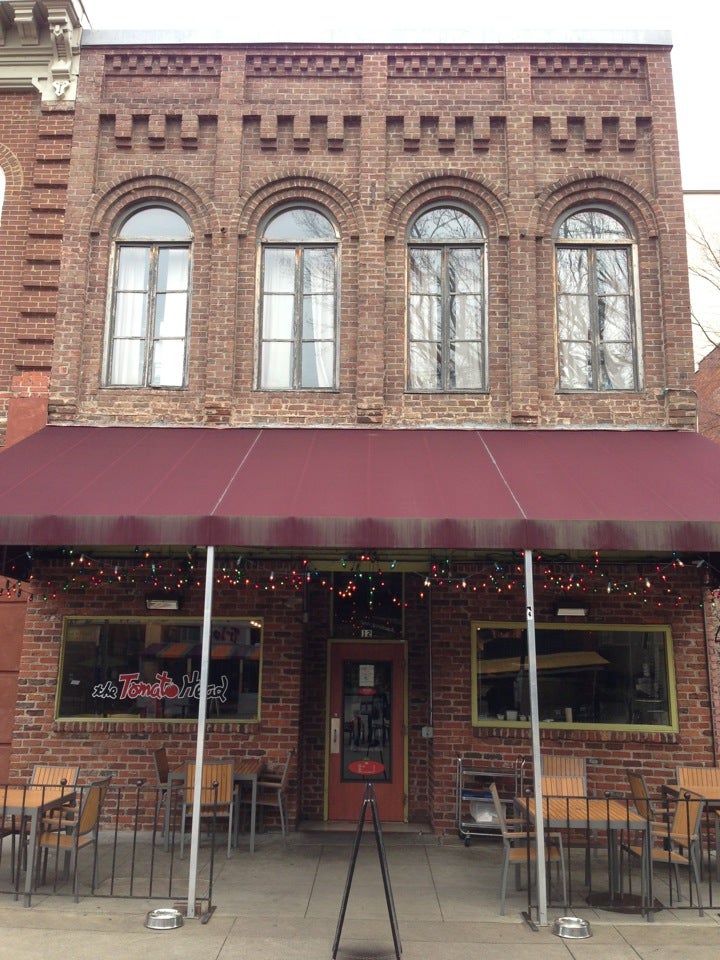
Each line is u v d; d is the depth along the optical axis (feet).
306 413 34.32
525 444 31.65
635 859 29.09
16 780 31.55
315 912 22.57
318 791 33.88
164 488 26.25
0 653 32.81
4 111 37.17
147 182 36.24
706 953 19.72
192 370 34.83
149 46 36.94
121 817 31.35
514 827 27.86
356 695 34.76
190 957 19.16
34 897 23.31
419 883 25.55
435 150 36.29
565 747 31.37
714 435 61.21
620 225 36.22
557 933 20.90
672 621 32.09
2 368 34.81
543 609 32.55
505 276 35.29
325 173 36.06
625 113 36.29
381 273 34.96
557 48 36.73
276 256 36.40
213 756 31.86
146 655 32.83
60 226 35.70
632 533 23.52
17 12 36.65
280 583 33.04
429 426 33.91
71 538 23.99
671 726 31.40
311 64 36.91
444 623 32.53
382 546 23.43
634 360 35.06
